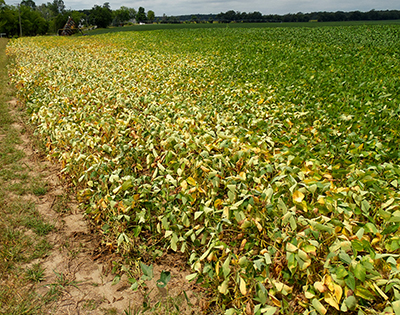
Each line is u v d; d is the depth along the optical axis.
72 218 3.53
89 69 10.25
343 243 2.15
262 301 2.08
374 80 8.35
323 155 3.81
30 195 3.96
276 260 2.34
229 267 2.41
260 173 3.17
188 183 3.19
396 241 2.21
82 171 3.98
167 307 2.35
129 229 3.24
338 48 17.91
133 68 10.24
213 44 22.72
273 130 4.41
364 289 1.93
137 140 4.25
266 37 28.20
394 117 5.22
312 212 2.62
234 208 2.59
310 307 2.07
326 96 6.75
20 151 5.23
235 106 5.77
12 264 2.79
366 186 3.00
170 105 5.64
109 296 2.51
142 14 143.75
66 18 84.19
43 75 8.88
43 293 2.52
